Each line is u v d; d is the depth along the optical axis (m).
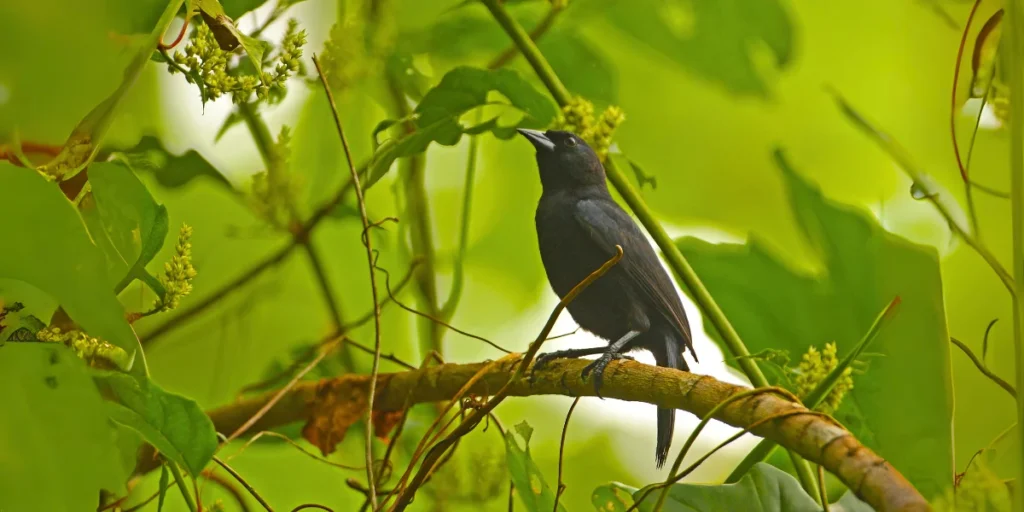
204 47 5.98
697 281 8.20
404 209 10.12
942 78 10.80
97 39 8.73
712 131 10.68
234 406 8.33
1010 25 5.56
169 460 6.57
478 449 10.08
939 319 8.08
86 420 5.68
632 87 10.64
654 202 10.72
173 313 9.49
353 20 8.70
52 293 5.34
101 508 7.29
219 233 10.17
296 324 10.30
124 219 6.07
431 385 7.89
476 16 9.73
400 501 6.71
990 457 7.12
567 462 10.64
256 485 9.63
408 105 9.75
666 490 6.12
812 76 10.84
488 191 10.94
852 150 10.84
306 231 9.41
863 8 10.79
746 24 10.16
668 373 6.56
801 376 7.23
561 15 10.07
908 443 7.96
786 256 10.70
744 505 6.81
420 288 10.05
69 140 6.04
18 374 5.61
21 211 5.16
